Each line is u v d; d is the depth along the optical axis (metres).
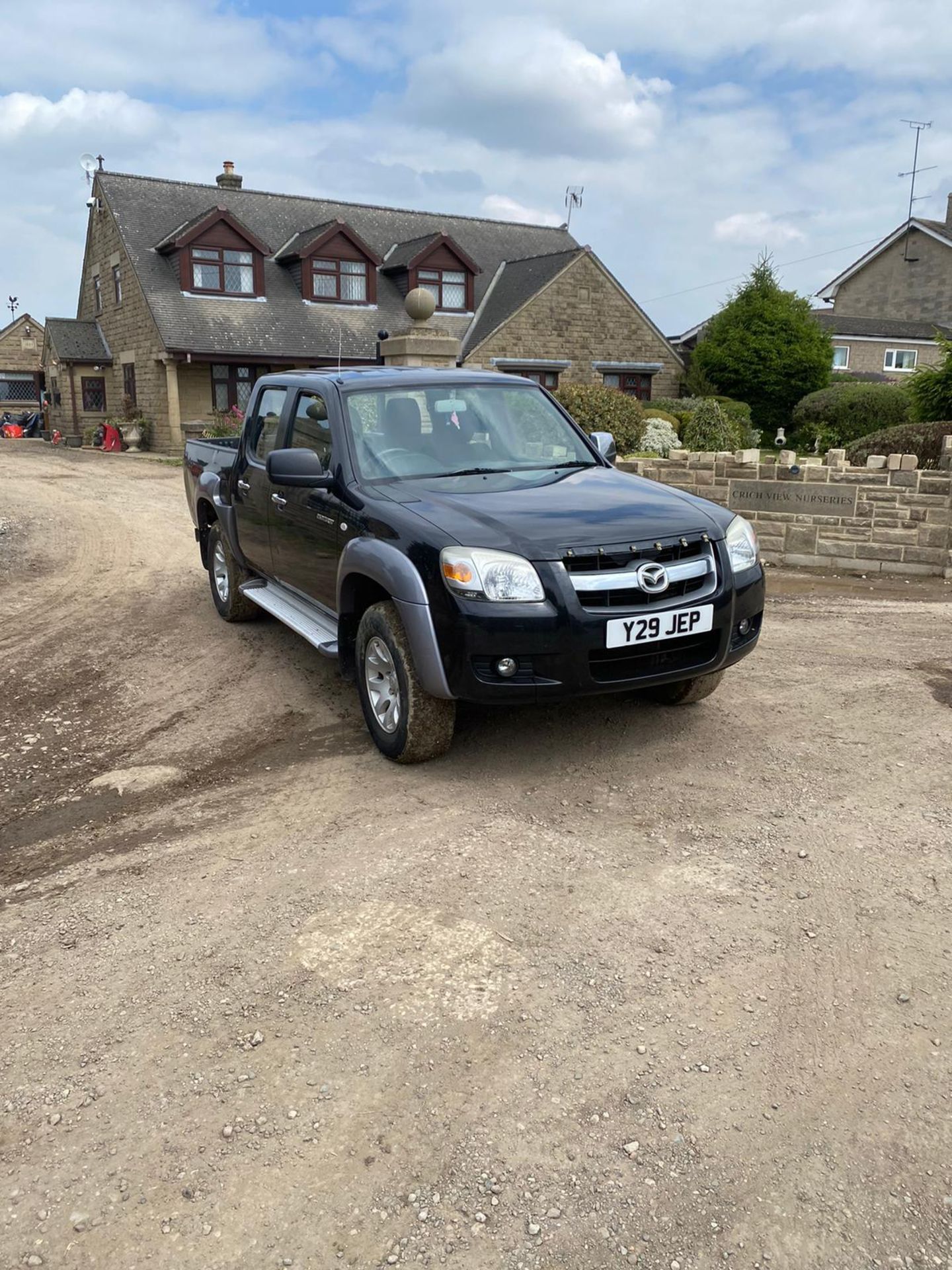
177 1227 2.17
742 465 10.30
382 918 3.34
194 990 2.99
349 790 4.39
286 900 3.49
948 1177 2.25
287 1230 2.15
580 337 31.80
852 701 5.46
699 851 3.75
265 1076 2.61
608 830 3.93
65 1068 2.68
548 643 4.02
